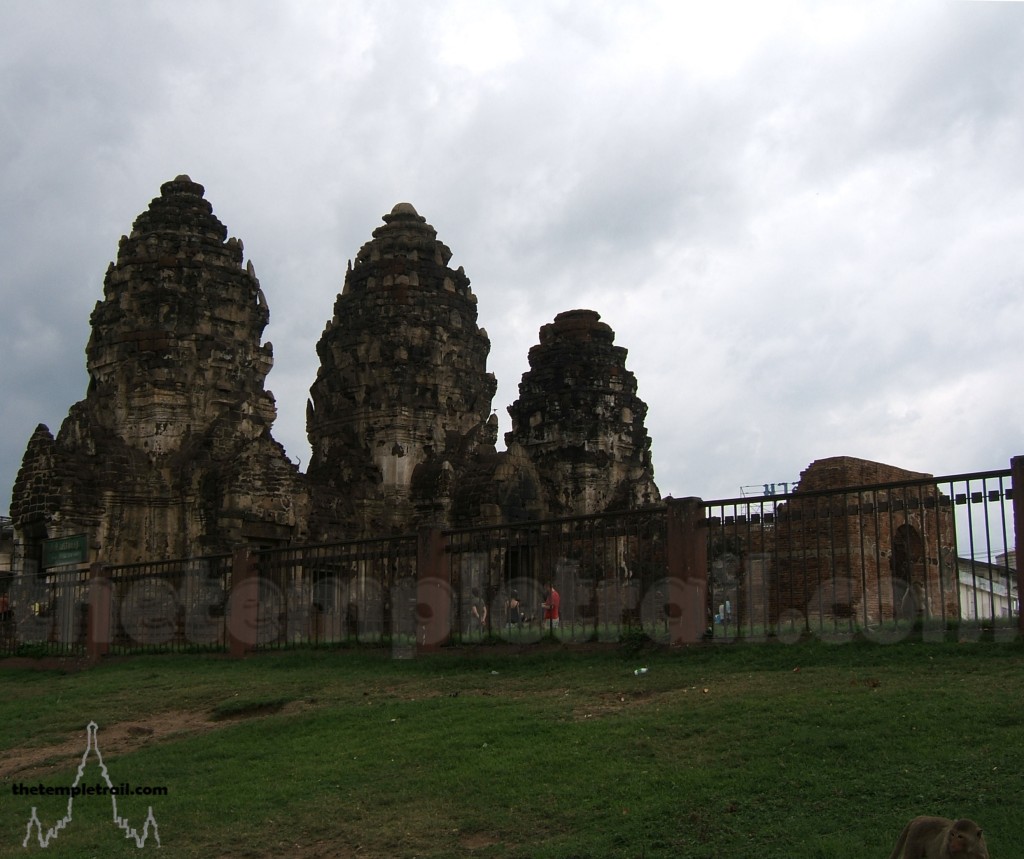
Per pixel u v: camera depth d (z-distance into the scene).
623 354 68.12
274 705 22.59
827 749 14.57
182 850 14.41
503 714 18.84
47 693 27.39
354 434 59.34
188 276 52.62
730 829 12.67
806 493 22.72
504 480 54.28
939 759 13.77
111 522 47.53
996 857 11.27
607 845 12.74
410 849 13.61
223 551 45.31
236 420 50.88
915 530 38.28
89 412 50.88
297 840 14.33
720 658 21.53
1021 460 20.02
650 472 63.41
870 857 11.45
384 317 60.19
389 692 22.64
